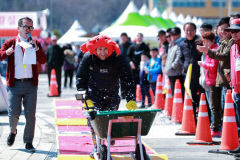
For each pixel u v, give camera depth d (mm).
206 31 18219
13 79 13562
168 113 21922
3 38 51656
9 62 13570
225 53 14109
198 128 15375
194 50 18766
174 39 20266
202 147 14750
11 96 13664
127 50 29938
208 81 16109
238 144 13906
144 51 27766
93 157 12750
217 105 16203
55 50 33156
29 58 13219
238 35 12984
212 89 16094
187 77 15586
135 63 27906
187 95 17172
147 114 11109
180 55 19359
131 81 12266
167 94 22078
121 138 11141
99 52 11914
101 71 12266
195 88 18734
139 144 11008
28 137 13930
